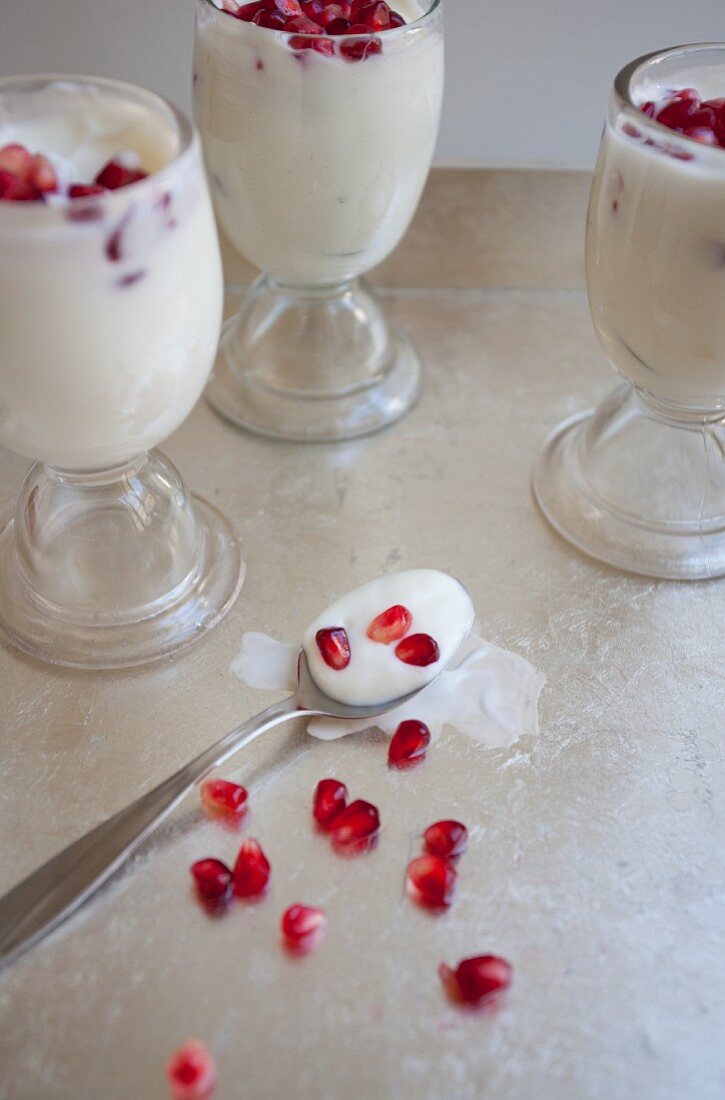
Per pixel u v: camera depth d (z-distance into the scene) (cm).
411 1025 31
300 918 33
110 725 37
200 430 45
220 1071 30
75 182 35
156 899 33
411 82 39
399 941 33
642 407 43
